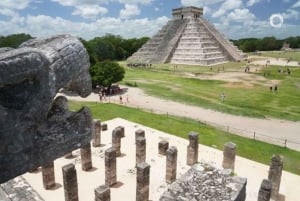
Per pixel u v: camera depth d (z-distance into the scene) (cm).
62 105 502
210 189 1091
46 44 469
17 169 426
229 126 3341
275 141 2892
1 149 405
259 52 16475
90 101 4503
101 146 2730
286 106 4306
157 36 11519
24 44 499
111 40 13050
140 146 2272
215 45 10931
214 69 8375
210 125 3356
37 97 425
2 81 384
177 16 11869
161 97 4834
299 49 18050
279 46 17938
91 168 2283
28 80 416
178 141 2841
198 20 11600
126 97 4859
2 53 405
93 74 5059
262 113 3894
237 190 1088
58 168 2286
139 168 1742
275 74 7369
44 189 1989
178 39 10494
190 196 1052
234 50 11612
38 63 414
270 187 1570
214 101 4584
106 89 5206
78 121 503
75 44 480
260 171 2216
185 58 9881
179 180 1159
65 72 457
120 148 2542
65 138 480
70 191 1733
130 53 13600
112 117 3616
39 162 452
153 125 3303
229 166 2191
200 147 2673
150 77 6994
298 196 1903
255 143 2769
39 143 445
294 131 3198
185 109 4094
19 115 412
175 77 6994
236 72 7762
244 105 4338
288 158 2448
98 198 1549
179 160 2439
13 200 1073
